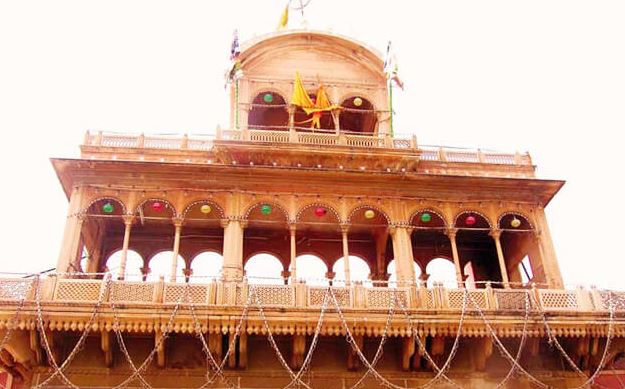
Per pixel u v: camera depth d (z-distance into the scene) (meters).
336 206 19.41
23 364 15.87
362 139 21.41
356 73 23.94
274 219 20.62
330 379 16.58
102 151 20.03
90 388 15.76
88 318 15.34
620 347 17.45
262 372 16.38
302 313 15.99
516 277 21.53
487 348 16.64
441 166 21.25
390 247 22.19
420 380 16.78
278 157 20.45
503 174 21.39
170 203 18.84
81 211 18.22
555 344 17.03
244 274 20.17
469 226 21.56
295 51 24.03
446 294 16.94
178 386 15.99
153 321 15.52
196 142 20.78
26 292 15.49
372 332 16.08
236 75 22.78
